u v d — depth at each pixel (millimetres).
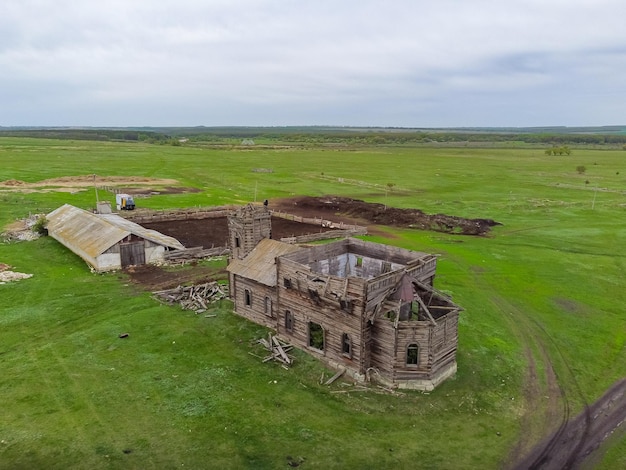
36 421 24875
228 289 43344
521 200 96500
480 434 25438
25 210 74062
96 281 45844
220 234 66062
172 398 27266
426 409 27328
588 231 71250
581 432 26000
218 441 23828
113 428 24531
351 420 26031
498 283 48531
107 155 174250
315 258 36656
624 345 36125
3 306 39062
